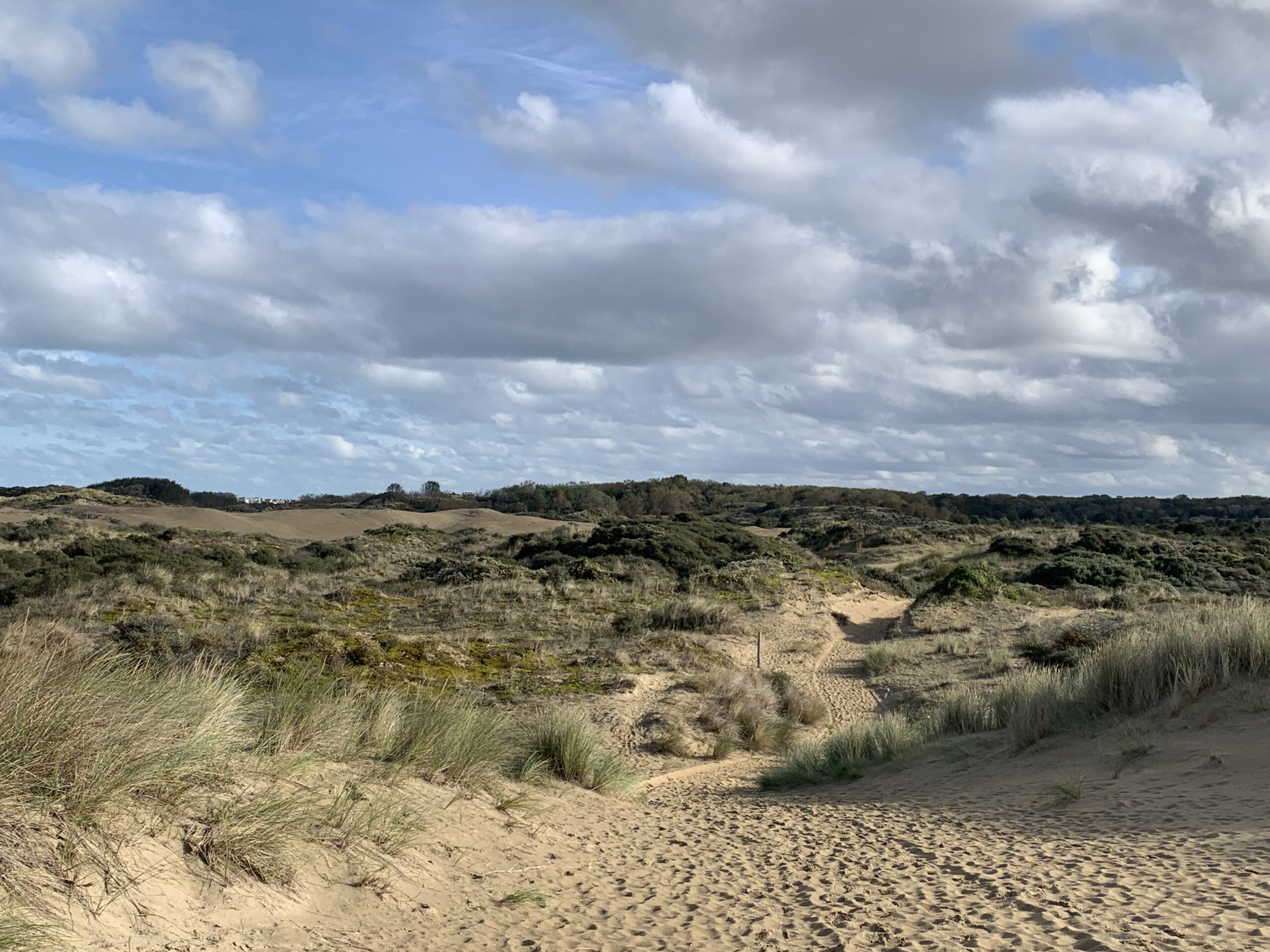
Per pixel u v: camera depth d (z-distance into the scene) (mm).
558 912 5402
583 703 17375
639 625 25281
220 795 5273
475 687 17969
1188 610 21703
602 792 10664
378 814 6062
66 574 25281
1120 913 4668
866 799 10211
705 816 9672
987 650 23062
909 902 5383
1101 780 8594
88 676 4996
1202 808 6980
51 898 3582
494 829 7199
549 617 26047
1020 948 4238
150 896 3992
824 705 19641
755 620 29016
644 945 4730
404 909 5066
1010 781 9617
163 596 22078
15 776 4074
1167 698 10312
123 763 4602
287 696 7848
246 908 4344
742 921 5191
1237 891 4812
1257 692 9438
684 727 16156
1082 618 26172
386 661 18203
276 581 31391
